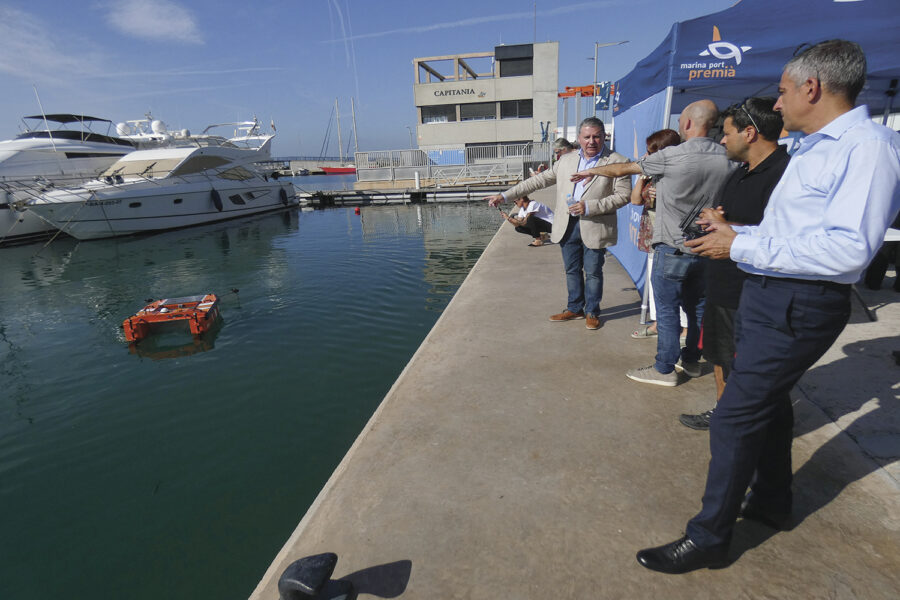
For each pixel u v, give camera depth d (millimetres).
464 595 1568
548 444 2408
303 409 5367
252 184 26734
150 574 3221
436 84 37531
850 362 3047
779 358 1411
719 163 2520
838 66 1268
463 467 2256
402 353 6871
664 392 2898
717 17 3281
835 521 1790
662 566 1604
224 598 3016
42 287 12219
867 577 1547
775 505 1741
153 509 3855
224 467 4367
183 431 5012
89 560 3354
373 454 2400
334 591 1537
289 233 20094
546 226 8312
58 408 5637
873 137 1216
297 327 8039
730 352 2113
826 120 1334
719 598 1511
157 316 7648
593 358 3447
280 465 4379
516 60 37250
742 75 3330
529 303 4898
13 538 3596
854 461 2105
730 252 1455
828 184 1282
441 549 1766
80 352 7375
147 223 21062
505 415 2713
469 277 6254
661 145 2945
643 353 3502
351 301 9484
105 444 4836
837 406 2547
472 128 38125
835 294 1340
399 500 2045
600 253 3885
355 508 2012
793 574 1578
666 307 2861
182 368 6570
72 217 19094
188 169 23234
